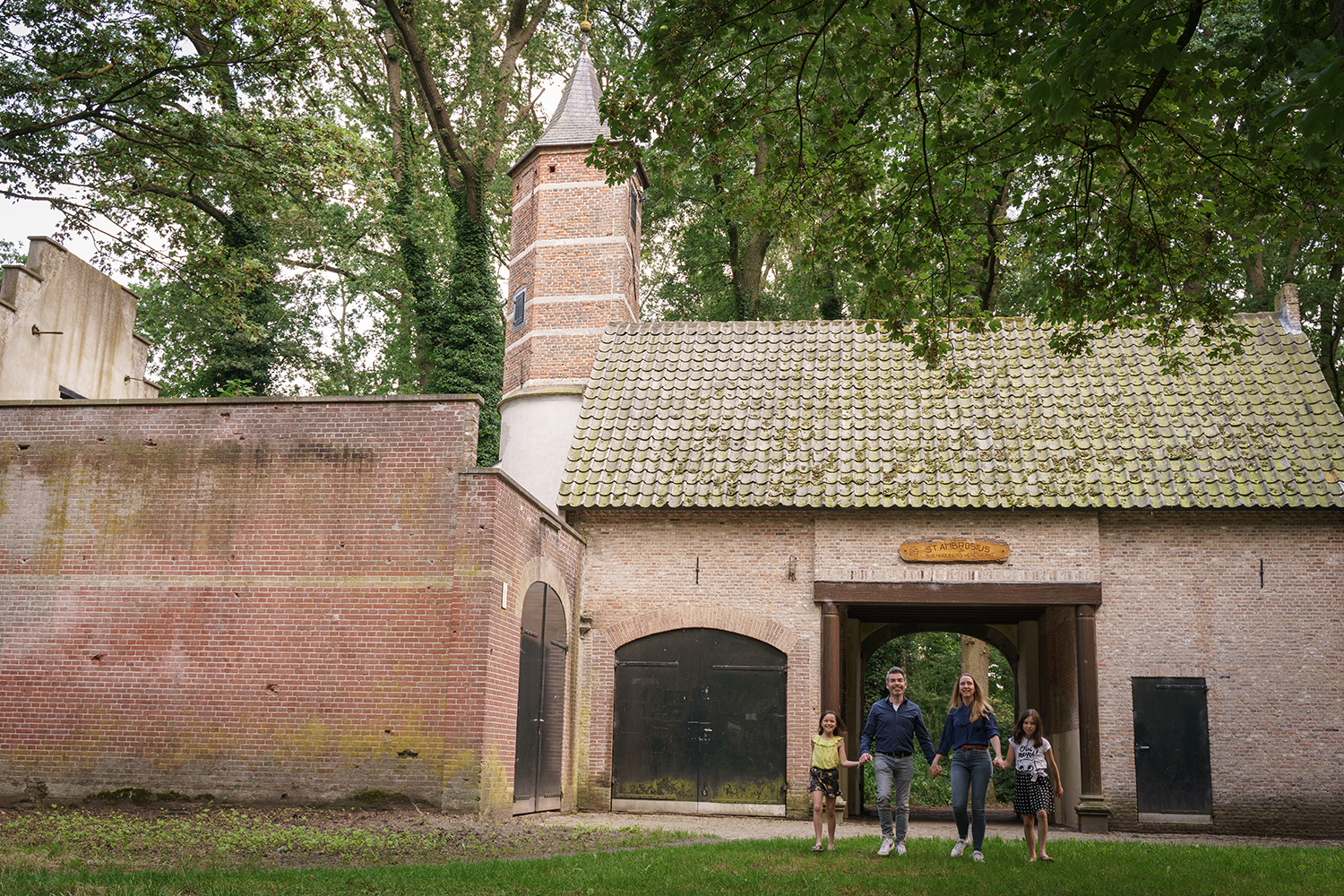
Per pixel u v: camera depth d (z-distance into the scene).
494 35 32.00
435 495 14.79
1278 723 18.11
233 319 22.62
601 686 19.38
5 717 14.52
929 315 12.96
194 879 8.09
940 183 11.90
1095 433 19.78
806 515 19.59
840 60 11.68
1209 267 12.23
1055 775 11.26
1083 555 18.75
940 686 40.62
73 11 18.80
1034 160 12.07
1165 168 11.27
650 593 19.62
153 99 19.72
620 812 18.84
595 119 23.97
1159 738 18.30
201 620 14.67
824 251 12.55
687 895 8.19
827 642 18.97
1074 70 7.70
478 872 9.13
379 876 8.73
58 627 14.77
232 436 15.22
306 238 30.80
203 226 24.22
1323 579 18.47
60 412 15.41
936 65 11.15
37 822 12.20
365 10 29.62
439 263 34.22
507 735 14.99
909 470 19.45
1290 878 9.96
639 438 20.53
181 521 15.00
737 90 11.37
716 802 18.91
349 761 14.10
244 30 18.88
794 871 9.66
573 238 23.16
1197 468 18.95
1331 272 29.33
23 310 20.05
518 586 15.68
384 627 14.47
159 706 14.45
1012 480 19.09
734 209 12.44
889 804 11.51
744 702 19.22
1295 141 10.31
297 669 14.44
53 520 15.10
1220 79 10.25
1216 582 18.66
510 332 23.80
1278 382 20.31
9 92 18.83
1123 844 13.38
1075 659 18.64
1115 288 12.35
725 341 22.67
